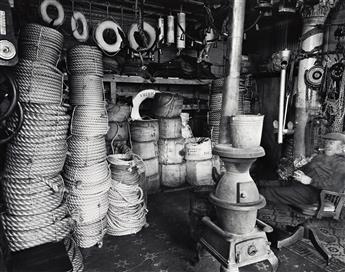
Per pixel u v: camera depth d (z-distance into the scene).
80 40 3.94
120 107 4.11
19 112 1.97
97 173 2.85
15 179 2.27
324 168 2.76
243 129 1.99
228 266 2.03
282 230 2.74
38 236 2.24
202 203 2.91
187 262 2.60
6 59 1.68
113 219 3.08
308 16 4.34
